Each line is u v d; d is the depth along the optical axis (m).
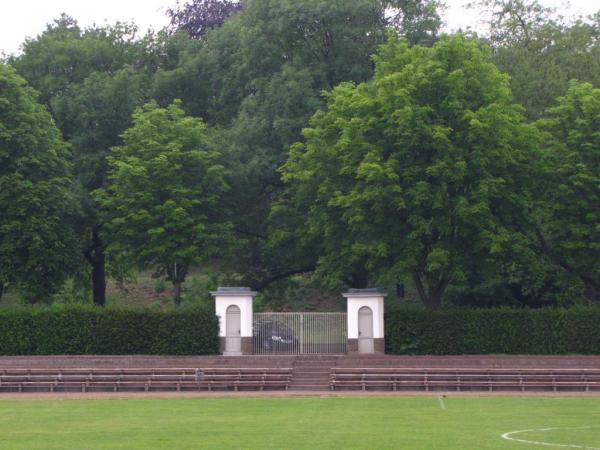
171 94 69.31
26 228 50.31
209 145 54.66
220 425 27.45
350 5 57.53
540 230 51.16
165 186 51.69
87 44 65.50
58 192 52.56
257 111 58.69
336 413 31.08
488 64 47.62
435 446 22.31
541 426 26.89
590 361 43.66
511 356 44.88
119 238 52.53
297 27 58.62
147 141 52.44
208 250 51.47
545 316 46.62
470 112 45.00
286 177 50.56
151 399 37.47
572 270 50.12
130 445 22.88
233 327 47.12
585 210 47.84
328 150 49.75
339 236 50.12
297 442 23.20
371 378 41.16
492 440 23.53
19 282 51.28
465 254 48.12
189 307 47.84
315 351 47.22
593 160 47.66
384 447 22.14
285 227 54.56
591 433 25.11
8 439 24.33
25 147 51.66
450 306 57.88
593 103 47.50
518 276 54.59
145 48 71.19
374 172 44.56
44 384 41.28
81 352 46.94
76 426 27.45
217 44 67.25
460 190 47.75
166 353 46.75
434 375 40.97
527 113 58.34
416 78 46.03
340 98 49.78
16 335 46.97
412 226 46.88
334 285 49.62
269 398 37.50
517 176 48.44
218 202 55.16
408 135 45.47
